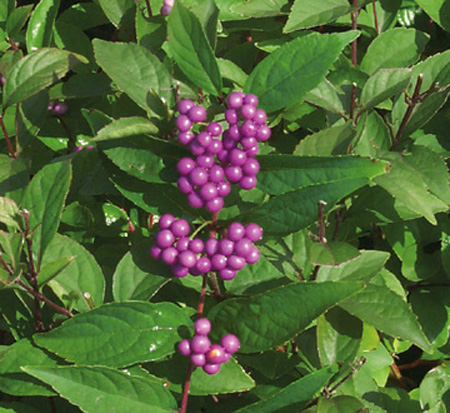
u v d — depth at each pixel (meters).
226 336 0.59
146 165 0.63
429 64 0.70
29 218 0.62
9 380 0.62
